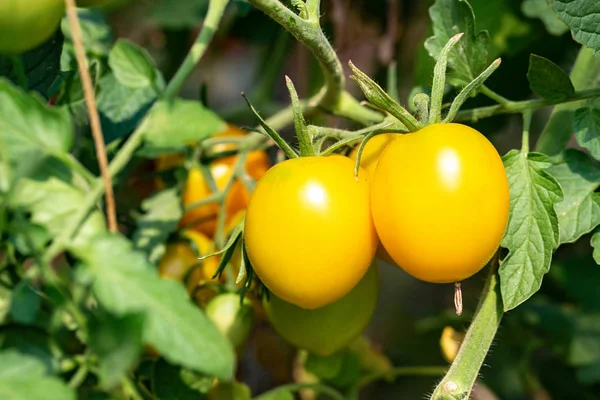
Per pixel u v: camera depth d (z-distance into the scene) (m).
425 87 0.61
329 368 0.65
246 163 0.67
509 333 0.76
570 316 0.76
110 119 0.58
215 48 0.89
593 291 0.75
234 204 0.66
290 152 0.49
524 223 0.50
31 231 0.44
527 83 0.70
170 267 0.61
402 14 0.80
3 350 0.43
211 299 0.59
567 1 0.52
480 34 0.54
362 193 0.48
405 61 0.80
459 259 0.46
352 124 0.68
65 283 0.45
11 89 0.44
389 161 0.46
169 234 0.62
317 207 0.46
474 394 0.77
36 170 0.46
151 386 0.52
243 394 0.61
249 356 0.76
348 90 0.84
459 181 0.45
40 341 0.44
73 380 0.44
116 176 0.59
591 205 0.52
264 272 0.48
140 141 0.52
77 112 0.54
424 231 0.45
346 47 0.83
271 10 0.50
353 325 0.55
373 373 0.69
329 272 0.47
